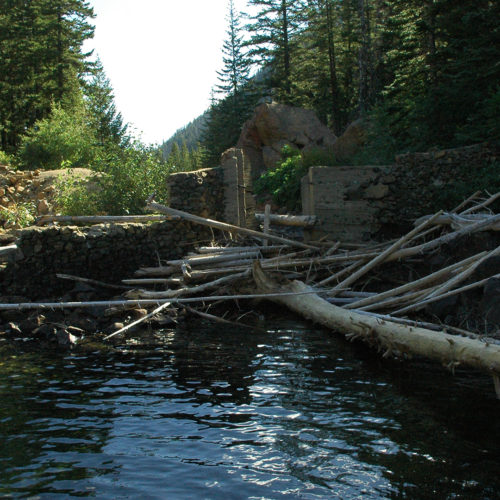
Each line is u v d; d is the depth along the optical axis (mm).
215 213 13664
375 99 28453
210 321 10344
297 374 7121
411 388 6559
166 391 6535
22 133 44438
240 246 13047
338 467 4645
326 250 12883
